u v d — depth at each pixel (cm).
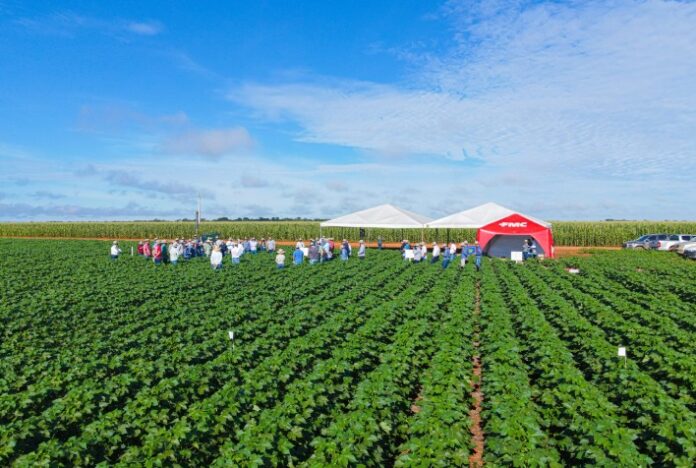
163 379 1317
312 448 1047
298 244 4781
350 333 1812
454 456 907
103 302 2473
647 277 3350
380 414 1107
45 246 7119
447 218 5359
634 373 1264
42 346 1730
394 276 3672
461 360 1440
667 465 916
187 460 948
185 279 3272
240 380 1377
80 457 927
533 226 5009
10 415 1138
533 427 987
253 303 2512
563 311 2148
